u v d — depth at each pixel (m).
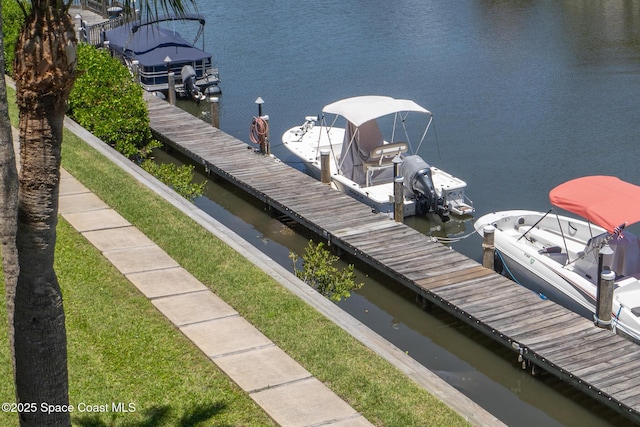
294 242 19.61
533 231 18.41
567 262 16.52
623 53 35.53
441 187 20.62
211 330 11.50
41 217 6.43
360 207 19.80
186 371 10.48
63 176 17.56
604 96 29.84
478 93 30.62
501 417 13.23
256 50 37.75
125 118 22.45
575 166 23.72
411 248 17.59
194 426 9.43
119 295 12.38
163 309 12.03
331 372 10.57
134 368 10.48
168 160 24.75
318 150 23.25
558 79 32.03
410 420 9.64
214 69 32.53
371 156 21.25
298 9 45.81
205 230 15.06
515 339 13.98
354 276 17.69
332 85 32.41
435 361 14.79
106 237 14.50
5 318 11.34
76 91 22.22
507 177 23.12
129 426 9.38
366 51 37.22
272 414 9.67
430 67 34.34
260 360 10.80
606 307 14.26
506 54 35.97
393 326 15.93
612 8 44.22
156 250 14.07
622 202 15.98
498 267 17.78
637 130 26.38
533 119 27.64
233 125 28.75
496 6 45.56
